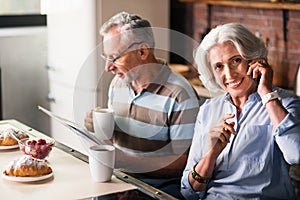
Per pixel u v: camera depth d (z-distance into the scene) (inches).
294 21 145.9
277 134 84.0
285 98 88.7
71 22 160.9
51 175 84.7
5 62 174.7
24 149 90.2
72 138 156.5
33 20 189.3
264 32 153.8
